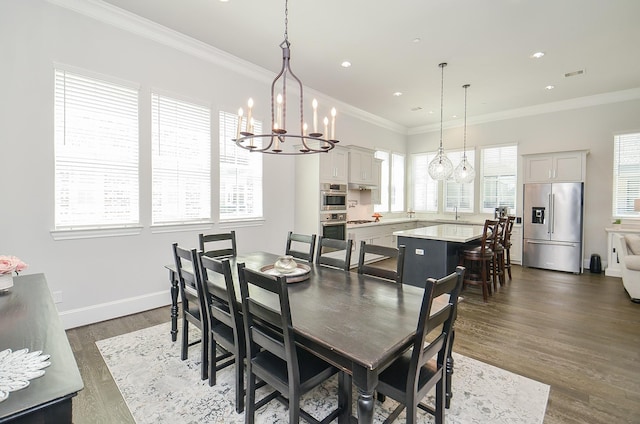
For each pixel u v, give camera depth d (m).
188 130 3.79
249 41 3.70
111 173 3.22
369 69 4.42
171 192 3.67
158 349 2.62
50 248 2.88
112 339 2.80
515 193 6.46
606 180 5.56
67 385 0.86
